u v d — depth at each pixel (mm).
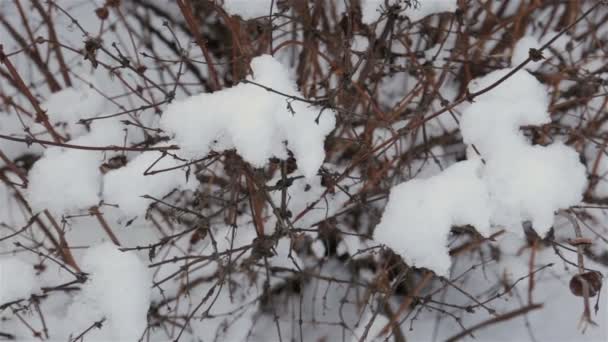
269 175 695
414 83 724
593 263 694
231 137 599
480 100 621
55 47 684
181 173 630
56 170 640
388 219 606
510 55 685
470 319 701
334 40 656
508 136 606
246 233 685
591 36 718
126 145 659
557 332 688
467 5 684
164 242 622
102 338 662
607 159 705
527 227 649
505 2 714
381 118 648
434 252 599
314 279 724
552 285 700
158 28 740
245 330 704
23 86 633
